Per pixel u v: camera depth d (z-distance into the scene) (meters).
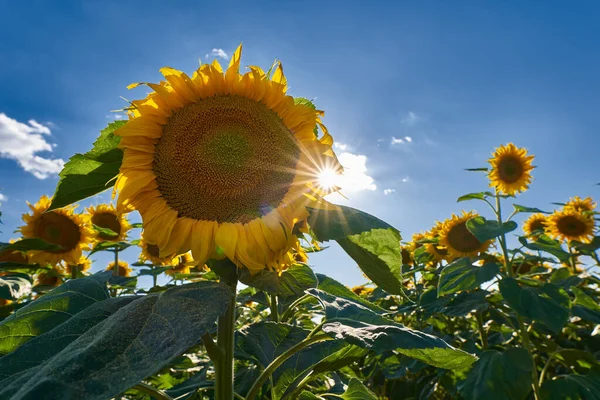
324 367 0.45
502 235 1.13
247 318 1.17
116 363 0.25
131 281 1.01
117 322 0.29
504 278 1.01
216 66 0.41
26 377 0.26
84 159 0.38
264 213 0.39
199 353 0.98
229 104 0.40
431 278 1.44
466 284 1.05
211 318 0.28
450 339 1.18
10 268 0.93
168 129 0.39
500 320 1.14
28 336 0.36
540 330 1.07
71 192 0.39
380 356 1.08
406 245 1.76
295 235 0.39
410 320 1.44
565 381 0.87
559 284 1.17
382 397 1.29
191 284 0.33
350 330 0.36
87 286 0.41
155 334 0.27
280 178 0.39
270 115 0.41
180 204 0.38
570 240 1.61
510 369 0.86
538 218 1.71
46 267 1.03
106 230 1.05
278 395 0.53
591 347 1.18
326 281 0.57
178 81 0.39
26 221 1.06
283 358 0.40
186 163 0.39
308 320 0.86
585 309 1.08
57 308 0.38
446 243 1.43
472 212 1.43
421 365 1.03
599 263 1.42
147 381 0.86
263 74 0.41
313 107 0.44
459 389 0.89
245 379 0.62
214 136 0.39
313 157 0.40
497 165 1.46
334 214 0.35
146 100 0.39
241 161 0.39
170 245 0.38
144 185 0.38
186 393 0.58
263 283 0.38
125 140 0.37
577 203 1.77
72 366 0.25
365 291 1.76
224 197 0.39
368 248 0.37
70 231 1.07
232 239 0.36
